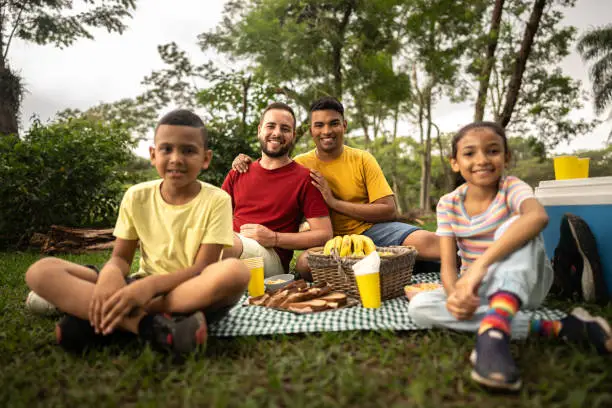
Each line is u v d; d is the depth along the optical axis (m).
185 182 2.17
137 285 1.89
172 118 2.16
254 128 11.47
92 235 6.52
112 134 7.89
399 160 35.75
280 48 18.41
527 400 1.40
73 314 1.98
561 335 1.87
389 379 1.63
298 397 1.45
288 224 3.60
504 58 18.02
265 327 2.26
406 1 18.64
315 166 3.90
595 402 1.34
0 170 6.62
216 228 2.19
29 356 1.96
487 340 1.62
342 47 19.19
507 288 1.78
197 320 1.85
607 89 19.11
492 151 2.16
